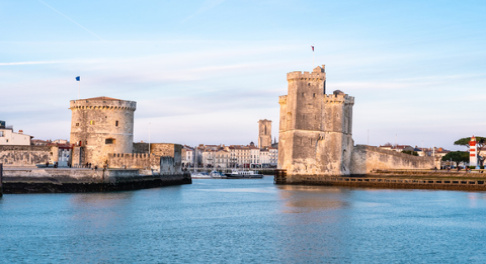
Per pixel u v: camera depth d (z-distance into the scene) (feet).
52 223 207.62
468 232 208.44
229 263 155.84
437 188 433.07
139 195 324.80
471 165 542.57
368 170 537.65
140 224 213.66
